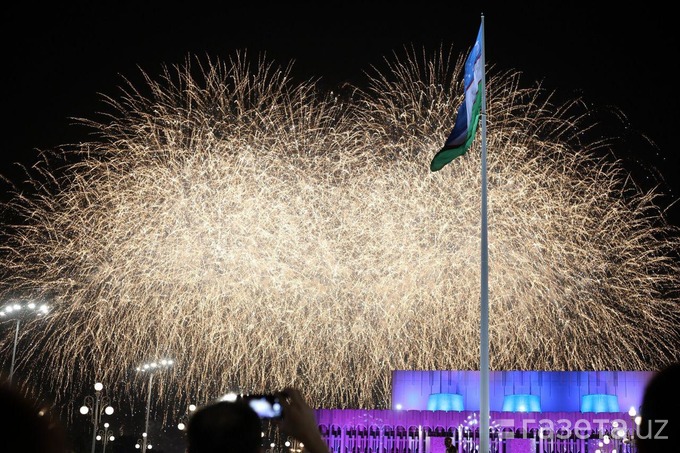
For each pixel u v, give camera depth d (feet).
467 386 183.32
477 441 168.25
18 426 9.46
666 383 10.25
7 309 130.41
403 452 168.86
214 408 13.79
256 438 13.52
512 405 178.09
